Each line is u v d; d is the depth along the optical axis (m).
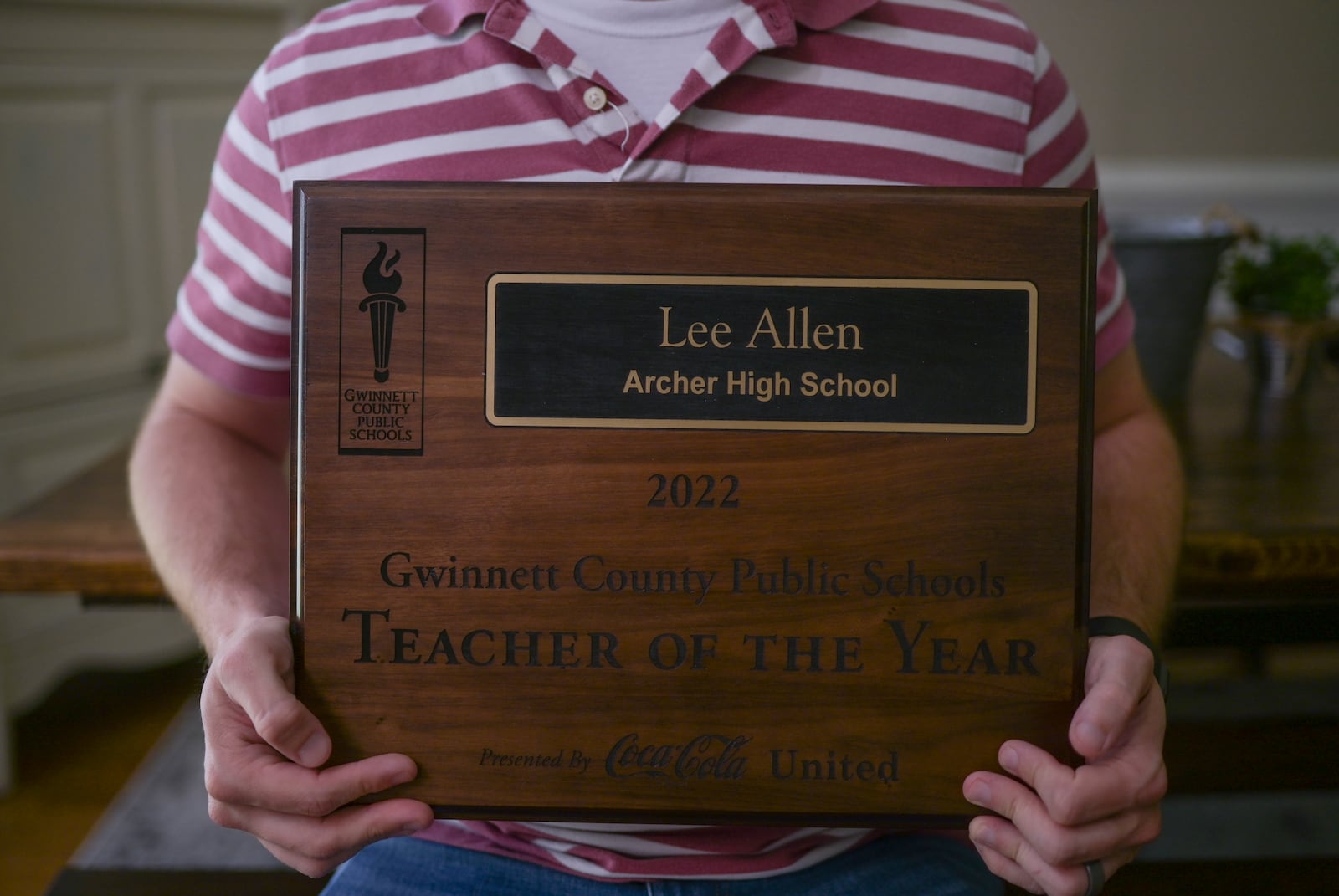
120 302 2.57
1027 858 0.70
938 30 0.87
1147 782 0.69
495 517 0.71
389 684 0.72
